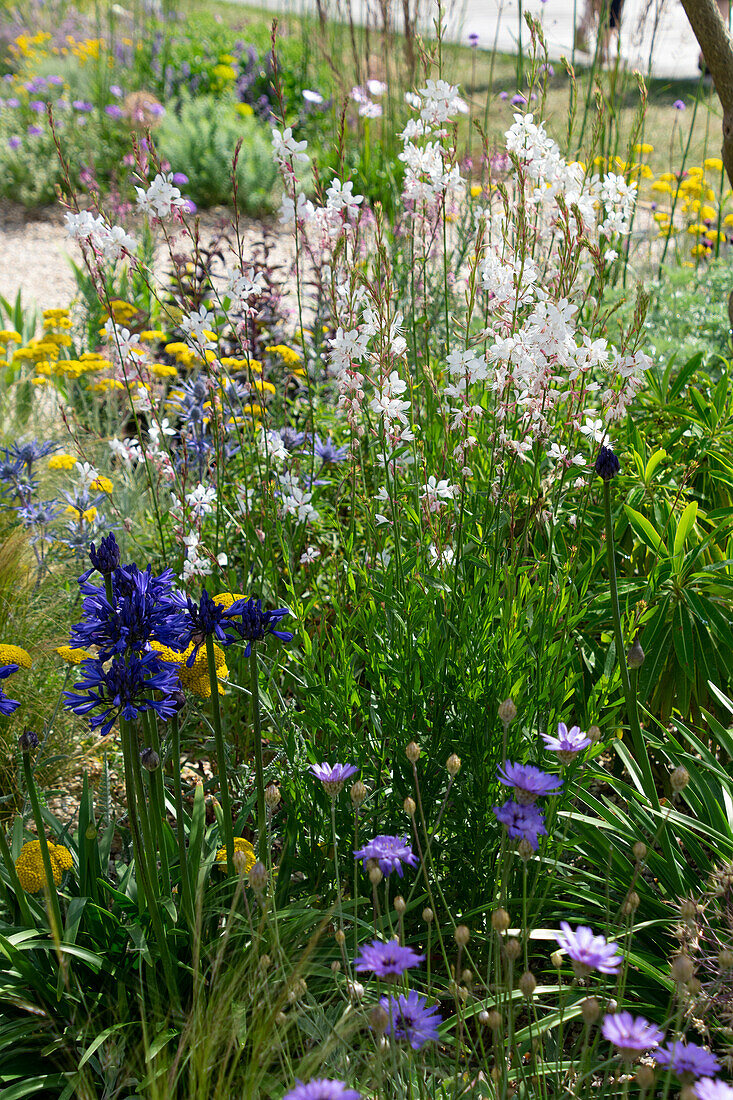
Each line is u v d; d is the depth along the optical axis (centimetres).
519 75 486
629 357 255
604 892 252
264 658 314
